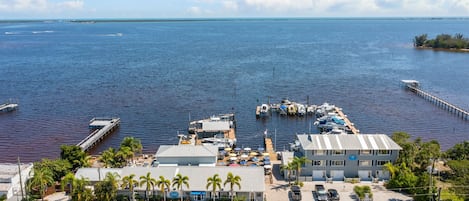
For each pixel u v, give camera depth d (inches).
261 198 3184.1
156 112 6161.4
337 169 3659.0
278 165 4008.4
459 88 7731.3
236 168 3378.4
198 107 6437.0
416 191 3267.7
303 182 3575.3
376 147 3604.8
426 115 6048.2
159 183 3112.7
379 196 3282.5
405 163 3558.1
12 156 4569.4
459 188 3184.1
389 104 6643.7
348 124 5462.6
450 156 3846.0
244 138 5123.0
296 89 7652.6
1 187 3253.0
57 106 6466.5
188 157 3708.2
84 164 3799.2
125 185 3122.5
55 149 4756.4
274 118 5954.7
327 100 6870.1
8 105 6314.0
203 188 3179.1
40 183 3149.6
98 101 6756.9
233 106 6520.7
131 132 5319.9
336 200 3201.3
